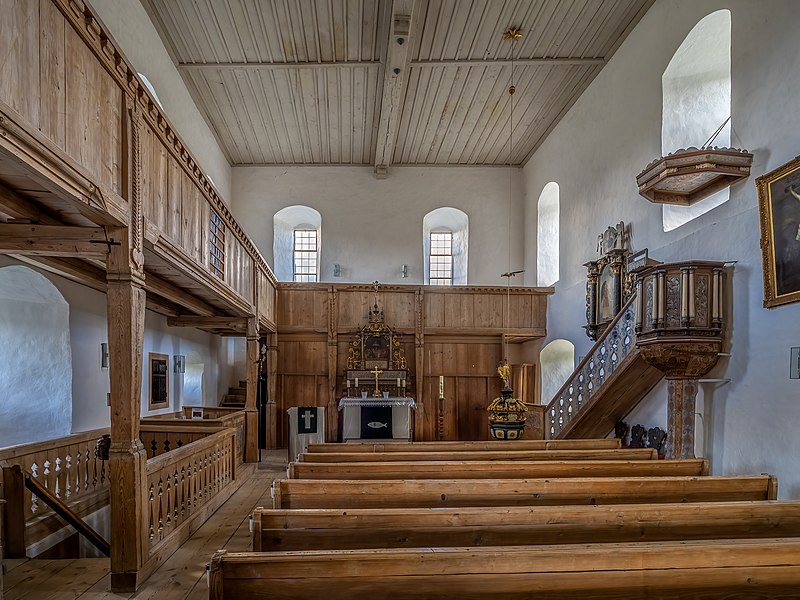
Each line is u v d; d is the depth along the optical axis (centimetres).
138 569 457
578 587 251
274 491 410
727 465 669
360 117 1337
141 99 467
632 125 970
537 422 1042
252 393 1060
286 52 1070
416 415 1345
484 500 426
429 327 1363
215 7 938
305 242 1648
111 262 442
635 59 966
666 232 841
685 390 690
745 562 263
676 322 672
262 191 1586
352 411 1338
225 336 1493
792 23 602
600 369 852
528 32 1009
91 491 756
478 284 1587
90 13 371
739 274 657
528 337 1416
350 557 241
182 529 586
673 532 348
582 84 1180
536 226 1483
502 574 246
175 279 649
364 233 1583
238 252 884
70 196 362
